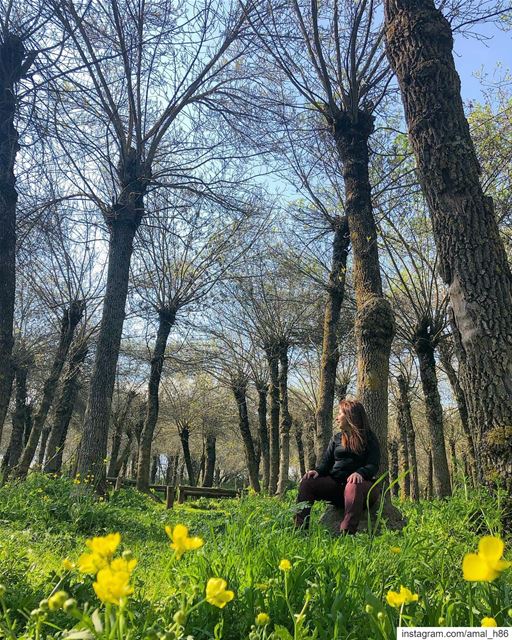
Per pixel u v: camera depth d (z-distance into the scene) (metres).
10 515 5.86
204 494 15.88
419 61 5.53
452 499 4.12
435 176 5.19
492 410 4.41
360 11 9.06
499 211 11.84
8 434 34.25
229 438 40.19
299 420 31.25
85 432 9.90
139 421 31.12
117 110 11.09
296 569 2.35
